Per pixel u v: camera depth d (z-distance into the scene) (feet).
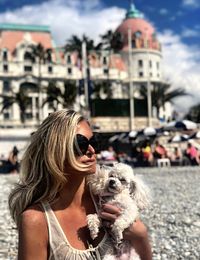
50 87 237.45
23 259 7.55
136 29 404.57
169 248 22.39
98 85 293.84
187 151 100.83
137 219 8.56
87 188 8.64
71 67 355.97
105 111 190.49
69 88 233.14
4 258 20.39
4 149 178.29
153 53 404.16
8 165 89.15
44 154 7.87
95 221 8.07
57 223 7.80
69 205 8.14
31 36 361.51
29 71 348.18
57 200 8.05
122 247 8.27
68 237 7.85
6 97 279.90
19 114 334.65
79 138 7.89
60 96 233.76
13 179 60.18
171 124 105.29
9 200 8.37
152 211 33.50
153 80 394.11
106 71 376.89
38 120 306.96
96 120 188.03
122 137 126.11
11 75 342.85
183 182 58.80
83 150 7.95
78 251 7.80
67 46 273.75
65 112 8.12
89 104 168.45
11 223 28.04
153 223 28.94
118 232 8.15
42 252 7.68
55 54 354.74
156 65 408.26
